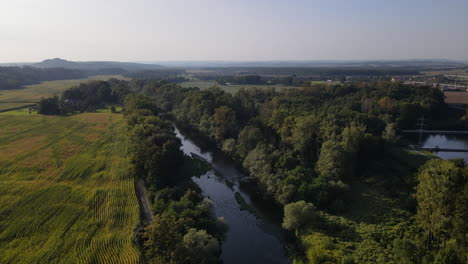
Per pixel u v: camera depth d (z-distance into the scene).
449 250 38.50
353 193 71.12
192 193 68.19
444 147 120.38
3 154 97.31
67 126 137.25
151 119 113.56
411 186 69.12
